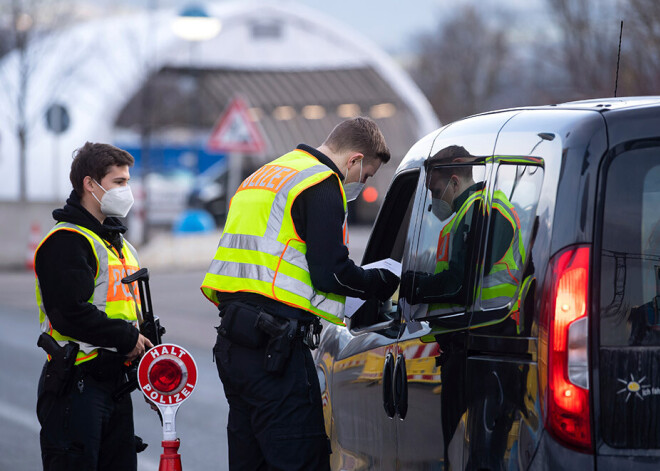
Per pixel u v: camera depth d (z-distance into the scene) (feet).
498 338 31.01
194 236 229.25
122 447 41.88
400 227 43.06
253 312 37.32
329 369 43.86
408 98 358.02
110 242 41.16
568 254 29.25
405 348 36.06
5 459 65.57
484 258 32.27
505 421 30.58
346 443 41.75
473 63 540.93
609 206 29.37
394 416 36.94
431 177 36.86
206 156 319.88
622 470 28.81
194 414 78.64
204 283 38.34
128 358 40.50
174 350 37.27
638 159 29.60
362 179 39.42
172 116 388.57
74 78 302.04
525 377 29.94
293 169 37.65
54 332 40.68
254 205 37.86
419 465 35.01
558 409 29.01
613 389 28.99
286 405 37.14
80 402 40.01
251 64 355.77
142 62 298.76
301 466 37.14
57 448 40.09
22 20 243.40
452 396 32.89
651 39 128.57
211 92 395.96
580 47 163.73
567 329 29.07
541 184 30.48
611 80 156.25
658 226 29.58
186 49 309.22
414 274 36.58
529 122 32.24
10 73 293.23
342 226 37.52
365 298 37.63
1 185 302.86
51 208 207.00
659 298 29.40
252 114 407.03
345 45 359.46
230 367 37.76
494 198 32.45
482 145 33.96
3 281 177.88
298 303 37.09
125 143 303.68
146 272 40.73
